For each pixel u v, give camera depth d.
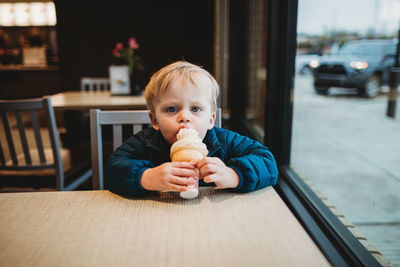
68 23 4.37
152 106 0.86
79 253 0.50
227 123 4.01
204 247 0.52
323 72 6.26
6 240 0.54
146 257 0.49
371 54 5.14
